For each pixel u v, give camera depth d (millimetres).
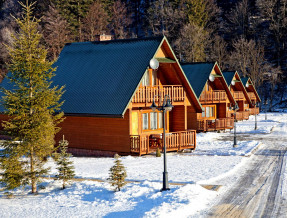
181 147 24781
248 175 16953
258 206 12078
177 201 12195
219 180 15898
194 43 71312
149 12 86188
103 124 23891
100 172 17969
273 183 15250
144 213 11133
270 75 73312
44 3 66812
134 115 24359
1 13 75375
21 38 15164
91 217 11406
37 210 12656
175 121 27047
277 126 43125
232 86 53688
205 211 11586
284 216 11047
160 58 24406
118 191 14094
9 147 15102
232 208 11883
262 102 74688
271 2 80750
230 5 93500
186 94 26750
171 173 17203
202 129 37438
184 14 80500
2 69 61500
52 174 17734
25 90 15125
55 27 59750
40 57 15258
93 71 26047
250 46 75750
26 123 15000
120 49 26453
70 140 25469
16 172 14922
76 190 14875
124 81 23188
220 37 83062
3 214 12430
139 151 22156
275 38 80125
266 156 22531
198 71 38906
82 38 66812
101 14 72000
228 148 25984
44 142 15258
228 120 38906
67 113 23844
